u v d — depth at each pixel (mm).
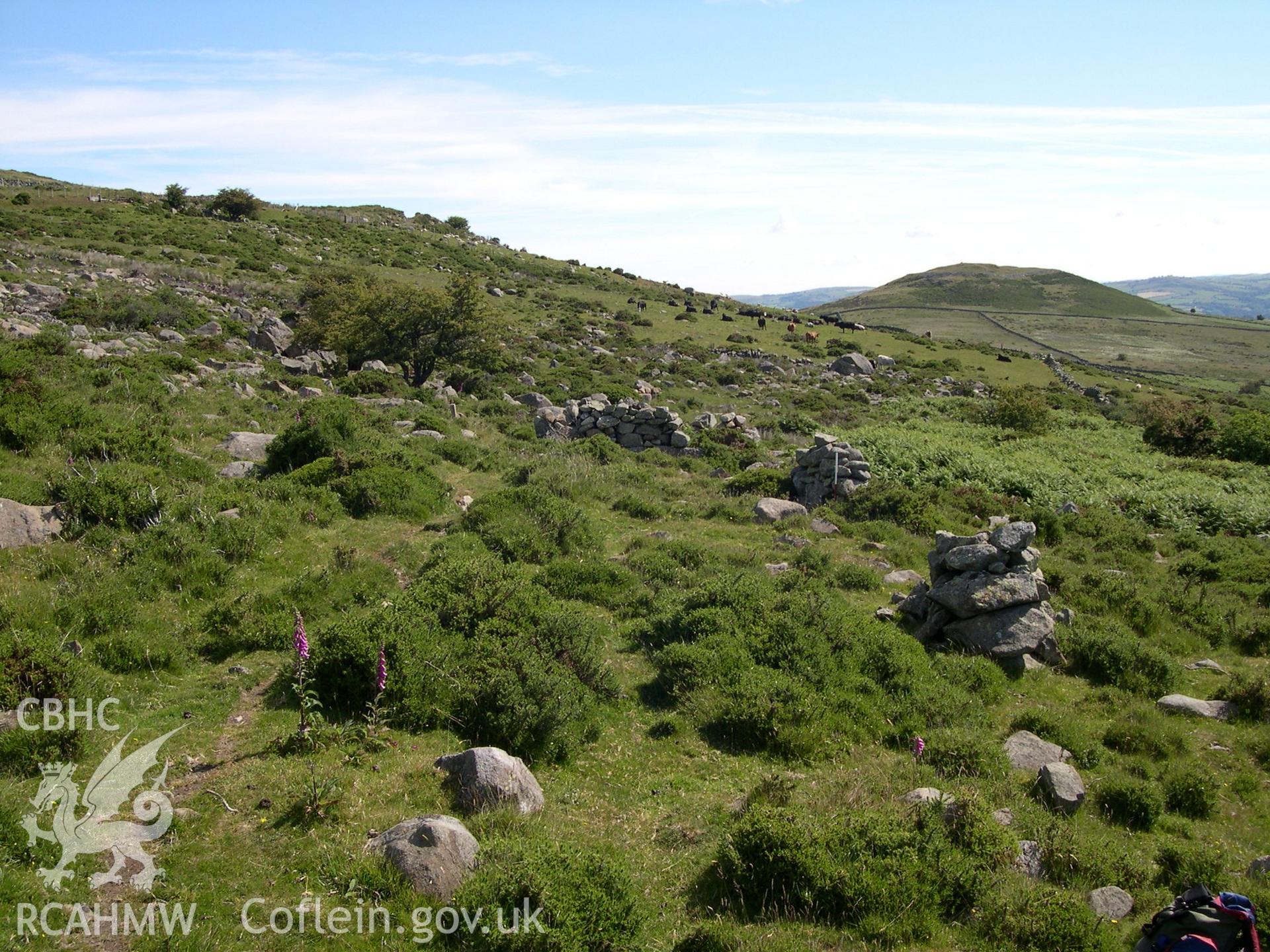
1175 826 9109
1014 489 27906
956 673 12148
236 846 6816
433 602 11250
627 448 30109
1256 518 26656
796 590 14000
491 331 42094
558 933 5895
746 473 24953
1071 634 14086
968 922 6887
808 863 6938
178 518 13688
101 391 21281
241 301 51438
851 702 10938
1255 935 4992
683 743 9922
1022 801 8984
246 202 89625
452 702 9469
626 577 14766
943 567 13953
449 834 6762
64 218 69062
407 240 99938
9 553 11836
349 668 9562
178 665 10070
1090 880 7695
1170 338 150500
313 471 17547
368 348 39312
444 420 28328
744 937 6340
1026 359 85625
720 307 98125
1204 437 41906
